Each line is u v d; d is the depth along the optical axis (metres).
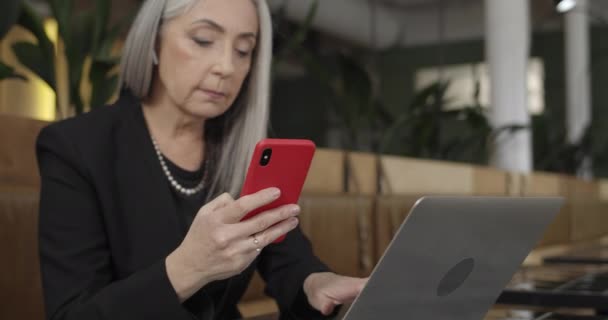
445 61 8.11
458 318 0.70
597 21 8.83
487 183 3.18
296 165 0.64
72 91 1.66
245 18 0.82
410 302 0.62
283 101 6.59
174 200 0.84
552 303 1.14
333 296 0.84
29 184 1.17
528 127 4.12
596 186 5.57
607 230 4.91
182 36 0.81
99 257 0.75
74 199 0.75
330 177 1.99
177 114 0.86
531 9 8.73
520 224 0.65
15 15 1.47
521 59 4.52
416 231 0.55
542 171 6.41
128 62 0.85
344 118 3.27
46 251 0.73
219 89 0.81
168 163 0.85
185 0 0.80
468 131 5.97
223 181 0.88
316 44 6.38
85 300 0.68
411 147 3.76
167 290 0.63
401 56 7.78
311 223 1.75
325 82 3.10
